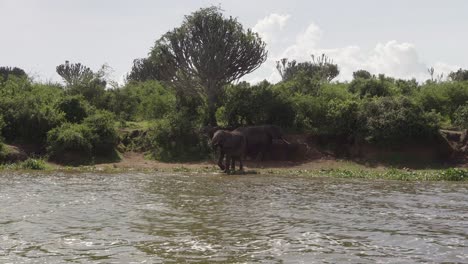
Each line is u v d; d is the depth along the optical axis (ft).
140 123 120.88
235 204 48.67
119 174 77.56
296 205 48.52
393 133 93.04
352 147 97.09
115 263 27.76
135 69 216.33
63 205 46.55
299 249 31.27
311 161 94.17
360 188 63.41
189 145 99.45
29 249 30.55
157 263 27.84
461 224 39.63
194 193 56.34
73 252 30.01
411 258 29.35
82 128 94.89
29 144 95.40
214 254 29.86
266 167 90.22
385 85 123.34
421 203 50.75
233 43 106.11
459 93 116.98
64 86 134.72
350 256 29.71
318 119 104.01
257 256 29.53
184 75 108.78
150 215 42.24
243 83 108.17
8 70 228.02
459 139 96.68
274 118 103.09
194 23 106.32
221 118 104.17
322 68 180.34
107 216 41.52
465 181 74.28
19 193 53.88
